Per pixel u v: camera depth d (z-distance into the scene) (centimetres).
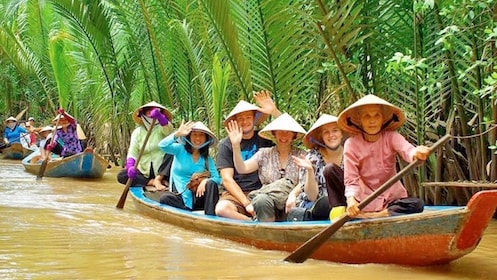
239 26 729
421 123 682
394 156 466
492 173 650
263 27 705
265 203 545
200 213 640
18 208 729
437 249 407
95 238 546
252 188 602
